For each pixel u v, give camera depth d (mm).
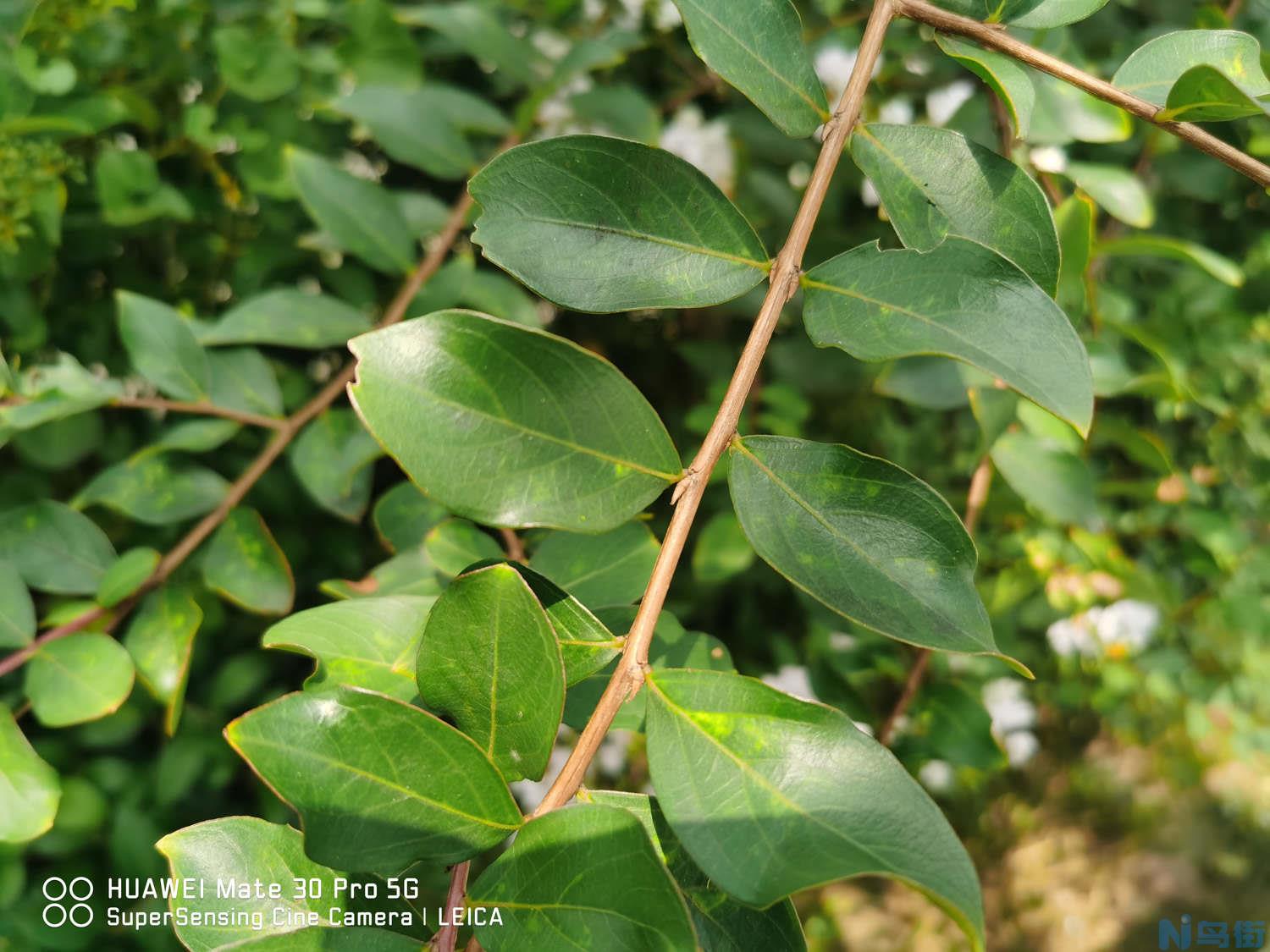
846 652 422
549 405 138
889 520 147
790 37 169
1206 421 488
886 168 165
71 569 309
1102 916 896
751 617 493
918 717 406
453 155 346
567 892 120
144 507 315
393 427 131
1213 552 490
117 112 354
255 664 388
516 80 361
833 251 418
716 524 391
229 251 400
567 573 221
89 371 385
